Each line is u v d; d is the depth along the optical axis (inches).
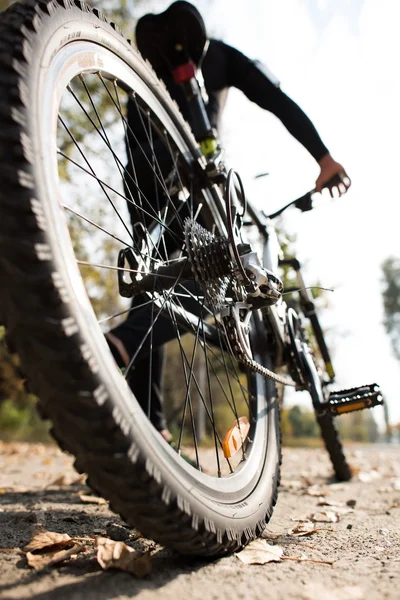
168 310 56.0
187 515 38.6
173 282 53.5
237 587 38.4
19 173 33.8
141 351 65.9
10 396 474.6
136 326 65.9
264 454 61.9
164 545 40.3
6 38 38.3
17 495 87.0
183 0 75.4
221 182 70.1
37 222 33.6
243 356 53.7
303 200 81.6
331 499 87.5
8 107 35.2
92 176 47.8
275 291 55.2
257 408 65.3
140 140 79.0
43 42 40.4
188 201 69.2
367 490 99.7
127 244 52.0
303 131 82.5
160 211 63.4
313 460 183.5
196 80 74.2
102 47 52.1
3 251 32.8
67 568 42.3
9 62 36.8
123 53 55.9
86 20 48.9
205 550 42.1
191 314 61.1
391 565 43.9
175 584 38.9
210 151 71.1
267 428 65.0
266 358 68.9
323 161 81.6
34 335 32.7
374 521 66.6
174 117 66.9
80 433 33.8
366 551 49.8
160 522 37.5
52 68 41.1
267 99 84.4
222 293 54.2
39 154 35.9
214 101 83.5
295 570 43.2
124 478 35.1
